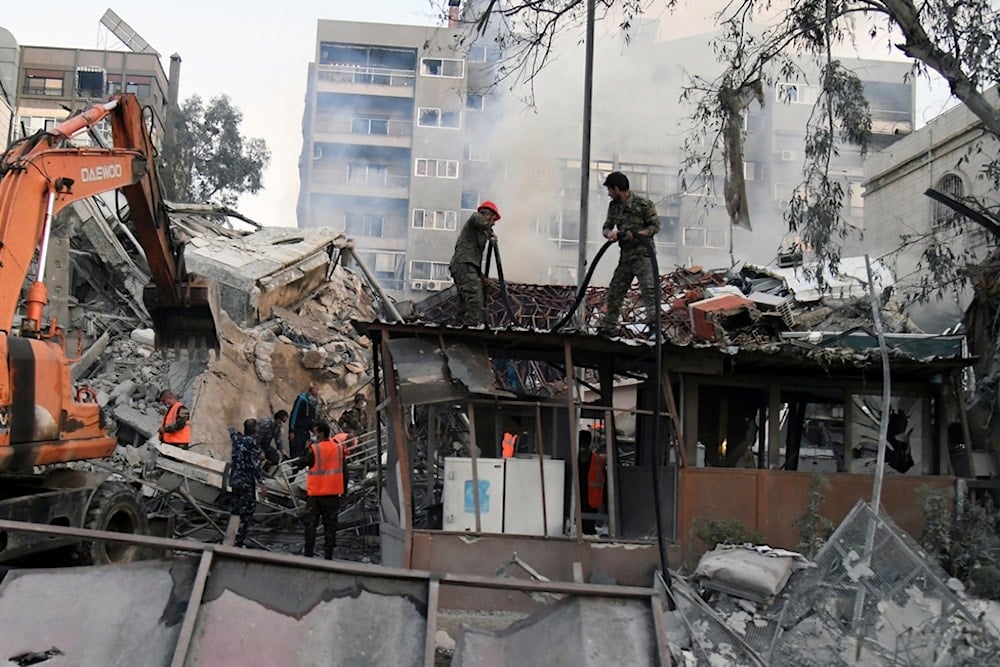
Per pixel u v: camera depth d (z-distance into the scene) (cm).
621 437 1812
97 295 2259
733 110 1348
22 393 863
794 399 1218
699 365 1074
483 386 1011
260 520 1490
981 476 1139
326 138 5200
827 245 1298
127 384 1891
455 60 5125
